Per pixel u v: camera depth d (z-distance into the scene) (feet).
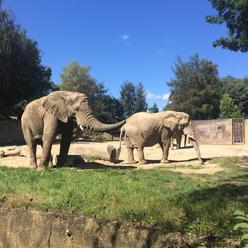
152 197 27.09
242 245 18.19
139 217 22.67
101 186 31.96
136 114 54.85
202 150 75.56
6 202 28.55
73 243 23.88
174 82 248.93
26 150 67.36
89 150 56.59
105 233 22.57
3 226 27.91
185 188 30.94
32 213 26.30
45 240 25.22
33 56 148.36
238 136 123.85
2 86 138.82
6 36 136.26
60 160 48.01
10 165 51.39
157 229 20.89
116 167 47.93
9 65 137.18
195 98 240.12
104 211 24.56
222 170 42.80
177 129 53.11
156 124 53.01
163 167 47.09
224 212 21.91
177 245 19.83
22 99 150.20
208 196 26.58
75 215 24.44
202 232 19.84
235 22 59.26
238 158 52.95
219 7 59.77
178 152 67.46
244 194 27.14
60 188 32.17
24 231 26.48
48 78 169.07
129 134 53.72
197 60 247.29
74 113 44.93
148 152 67.77
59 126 46.26
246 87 265.34
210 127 128.77
